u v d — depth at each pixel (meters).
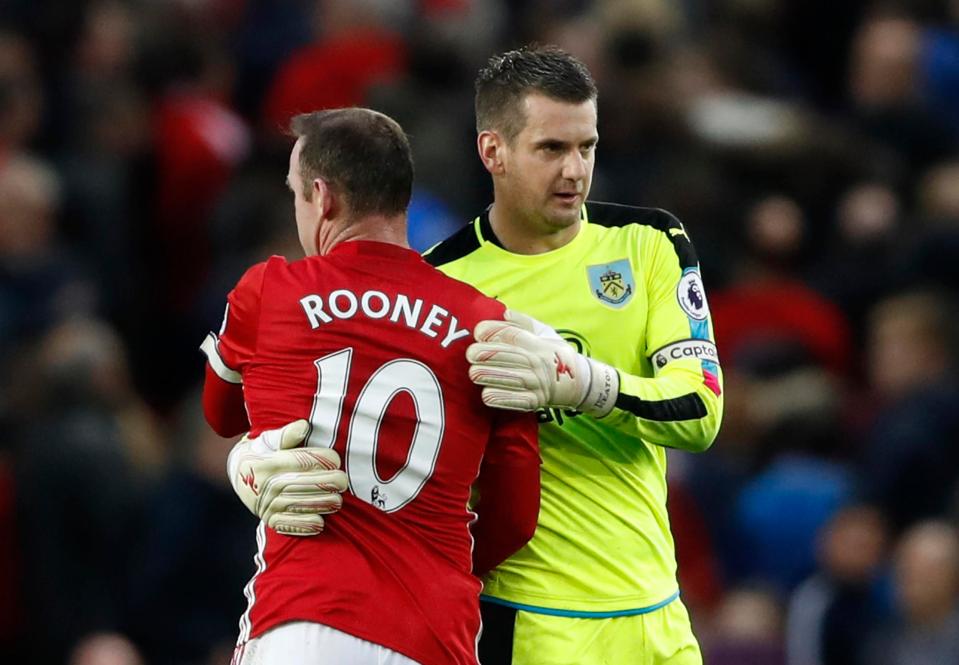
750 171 41.41
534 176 19.36
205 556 32.28
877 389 38.12
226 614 32.34
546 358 18.64
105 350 33.62
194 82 42.91
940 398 35.06
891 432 34.72
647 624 20.12
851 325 40.19
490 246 20.23
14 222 37.44
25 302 36.97
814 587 33.06
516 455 19.11
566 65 19.38
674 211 39.09
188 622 32.25
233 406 19.70
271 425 18.80
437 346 18.81
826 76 49.44
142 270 41.50
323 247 19.33
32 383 33.72
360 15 43.88
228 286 38.09
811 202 41.62
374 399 18.64
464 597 18.70
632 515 20.19
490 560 19.50
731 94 45.50
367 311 18.84
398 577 18.42
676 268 20.17
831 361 38.47
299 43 46.53
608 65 41.00
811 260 41.31
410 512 18.59
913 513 34.25
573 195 19.39
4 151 40.75
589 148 19.47
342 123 19.22
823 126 43.59
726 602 33.66
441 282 19.12
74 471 32.25
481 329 18.72
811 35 49.47
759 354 36.09
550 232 19.91
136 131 41.81
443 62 40.06
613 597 19.97
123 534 32.66
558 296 20.03
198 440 33.03
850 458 36.69
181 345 39.94
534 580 19.91
